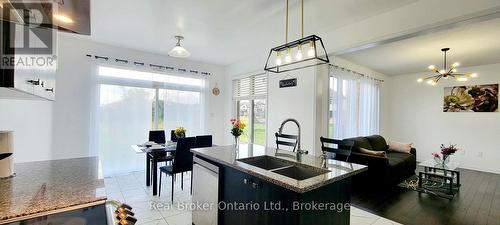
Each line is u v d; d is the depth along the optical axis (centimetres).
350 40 328
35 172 161
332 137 444
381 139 524
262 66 499
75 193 124
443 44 381
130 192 359
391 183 399
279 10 289
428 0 249
